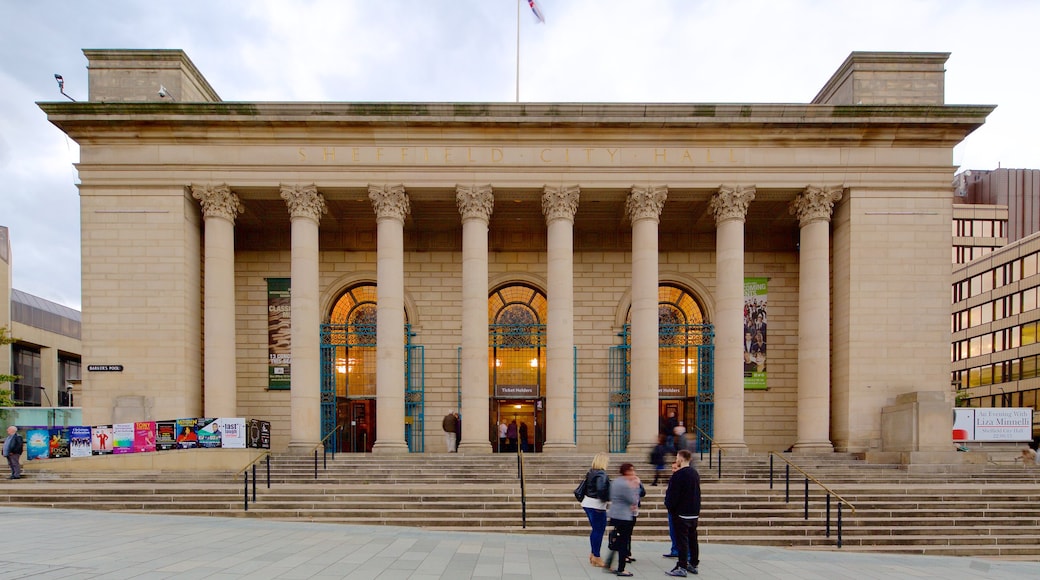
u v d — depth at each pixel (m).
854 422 27.03
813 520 16.98
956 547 15.97
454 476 21.89
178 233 27.33
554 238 27.69
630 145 27.95
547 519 16.91
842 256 28.28
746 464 23.73
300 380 26.72
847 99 29.66
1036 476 22.08
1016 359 63.06
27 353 63.09
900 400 25.92
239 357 31.44
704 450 31.64
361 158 27.77
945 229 27.67
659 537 16.09
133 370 26.94
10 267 57.19
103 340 27.06
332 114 27.25
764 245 32.53
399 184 27.69
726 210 27.72
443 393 31.84
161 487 18.89
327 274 32.56
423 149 27.88
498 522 16.83
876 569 12.74
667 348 32.69
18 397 61.16
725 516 17.36
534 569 11.41
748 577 11.63
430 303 32.38
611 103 27.19
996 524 17.27
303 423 26.53
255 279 32.03
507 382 32.69
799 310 30.00
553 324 27.28
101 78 28.56
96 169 27.36
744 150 27.91
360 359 32.75
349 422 32.41
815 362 27.31
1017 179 88.69
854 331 27.42
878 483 21.48
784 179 27.81
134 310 27.14
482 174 27.83
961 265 73.00
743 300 30.08
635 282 27.66
